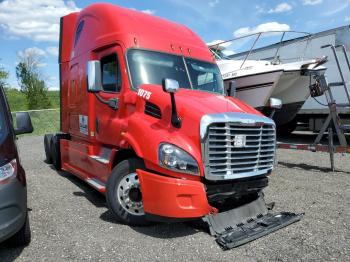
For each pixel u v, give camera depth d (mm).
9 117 4773
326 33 12602
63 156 8961
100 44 6691
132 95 5758
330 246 4652
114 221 5570
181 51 6699
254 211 5531
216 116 4883
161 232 5145
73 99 8359
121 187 5430
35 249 4609
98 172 6602
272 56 13562
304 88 11969
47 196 7008
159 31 6734
